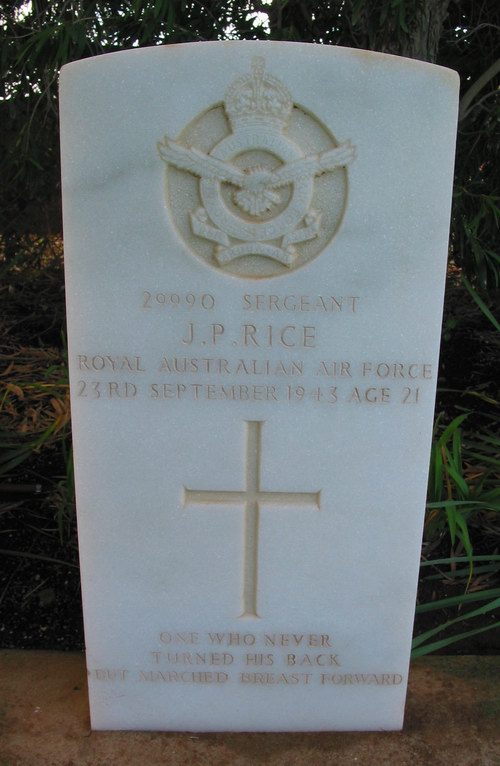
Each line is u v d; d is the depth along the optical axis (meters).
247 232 1.49
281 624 1.78
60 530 2.55
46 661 2.11
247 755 1.80
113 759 1.78
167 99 1.42
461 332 4.26
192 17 3.06
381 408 1.61
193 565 1.73
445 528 2.54
